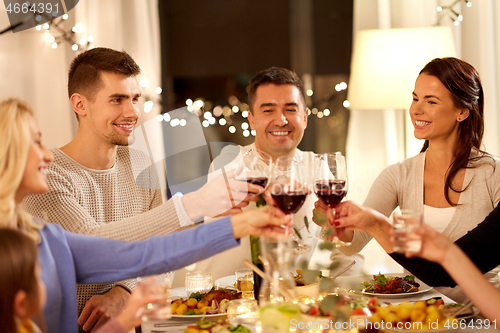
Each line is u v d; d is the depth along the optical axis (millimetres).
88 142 1949
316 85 4035
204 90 4121
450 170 2043
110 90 1889
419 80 2072
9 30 2682
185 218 1533
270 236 1291
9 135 1111
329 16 4035
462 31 3117
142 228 1541
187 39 4094
